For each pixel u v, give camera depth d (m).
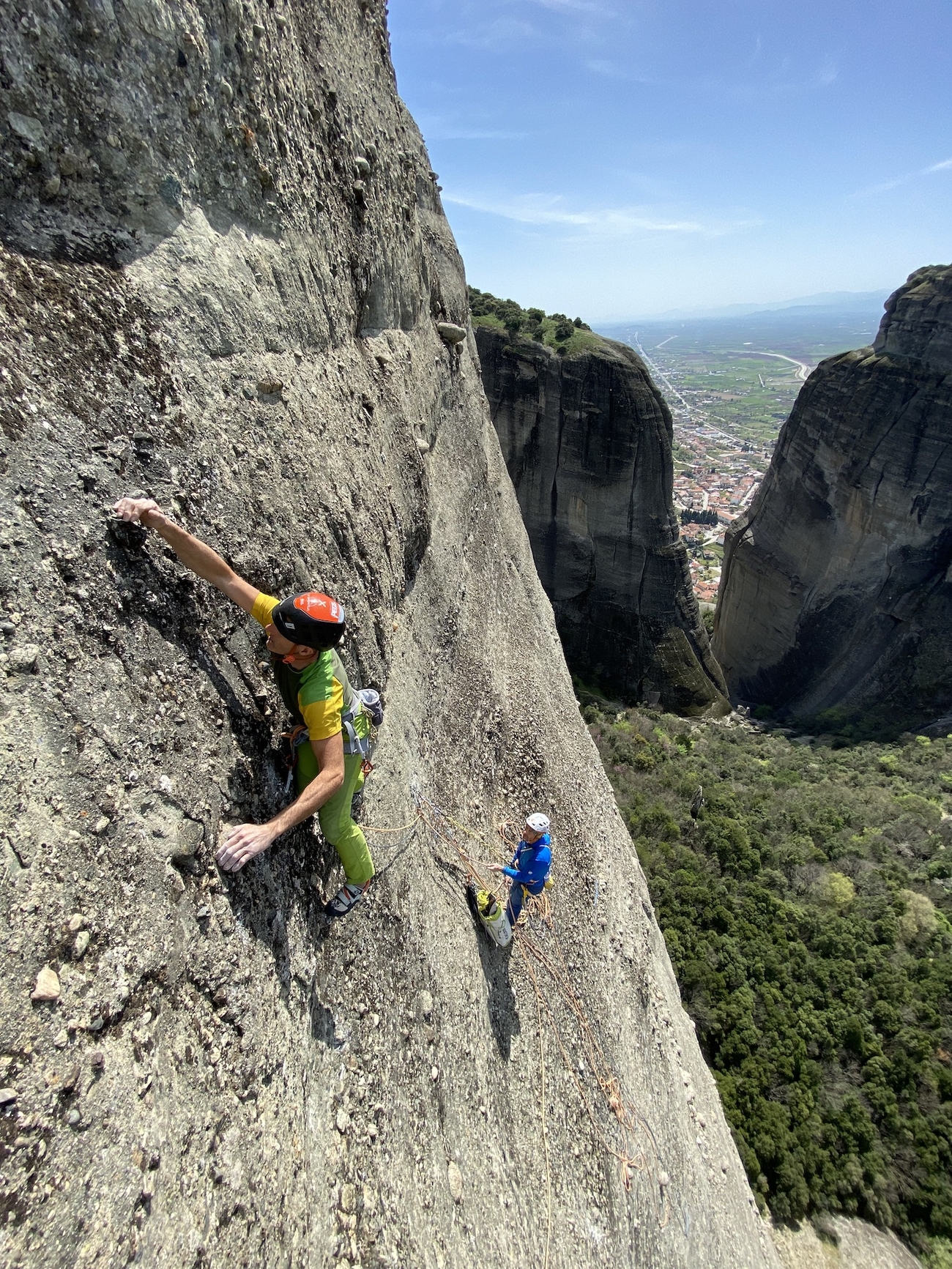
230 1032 3.15
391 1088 4.66
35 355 2.94
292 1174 3.28
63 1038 2.31
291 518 4.70
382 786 6.13
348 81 6.63
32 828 2.43
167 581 3.38
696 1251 9.69
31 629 2.64
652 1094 10.29
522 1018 7.46
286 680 3.66
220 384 4.11
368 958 4.96
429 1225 4.42
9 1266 1.91
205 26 3.97
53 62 3.14
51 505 2.84
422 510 8.55
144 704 3.09
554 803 11.13
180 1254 2.48
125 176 3.56
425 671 8.27
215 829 3.32
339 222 6.29
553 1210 6.40
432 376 10.05
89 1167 2.25
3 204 3.01
